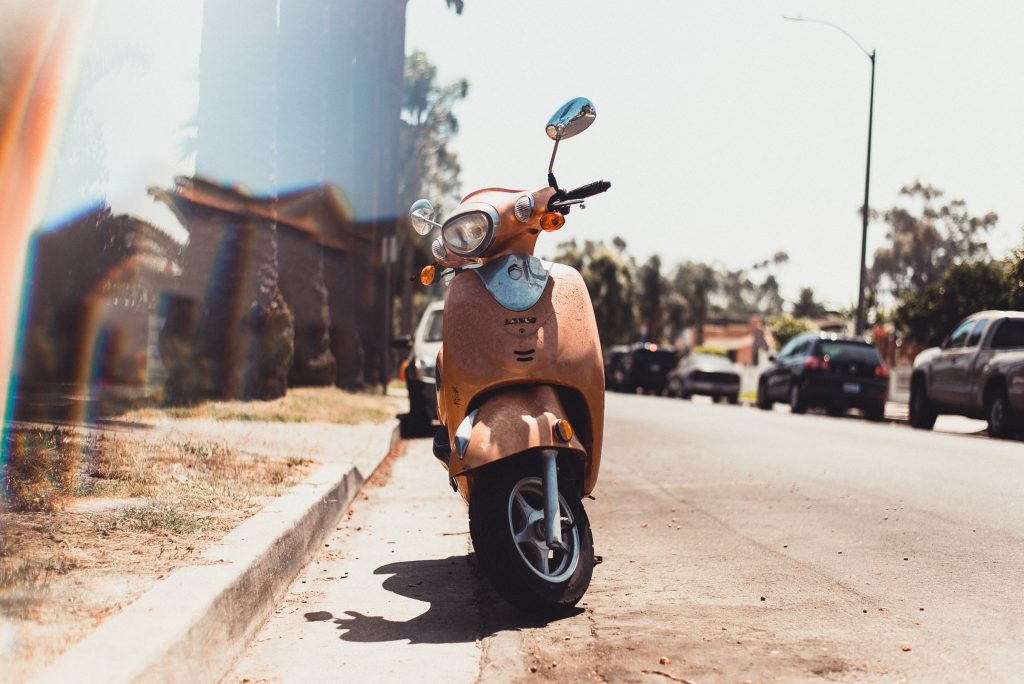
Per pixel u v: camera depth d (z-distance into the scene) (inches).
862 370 883.4
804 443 536.4
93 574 169.5
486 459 183.0
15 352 567.8
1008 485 360.5
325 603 202.2
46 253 580.1
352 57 813.9
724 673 152.5
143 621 139.6
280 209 646.5
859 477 387.9
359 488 354.0
